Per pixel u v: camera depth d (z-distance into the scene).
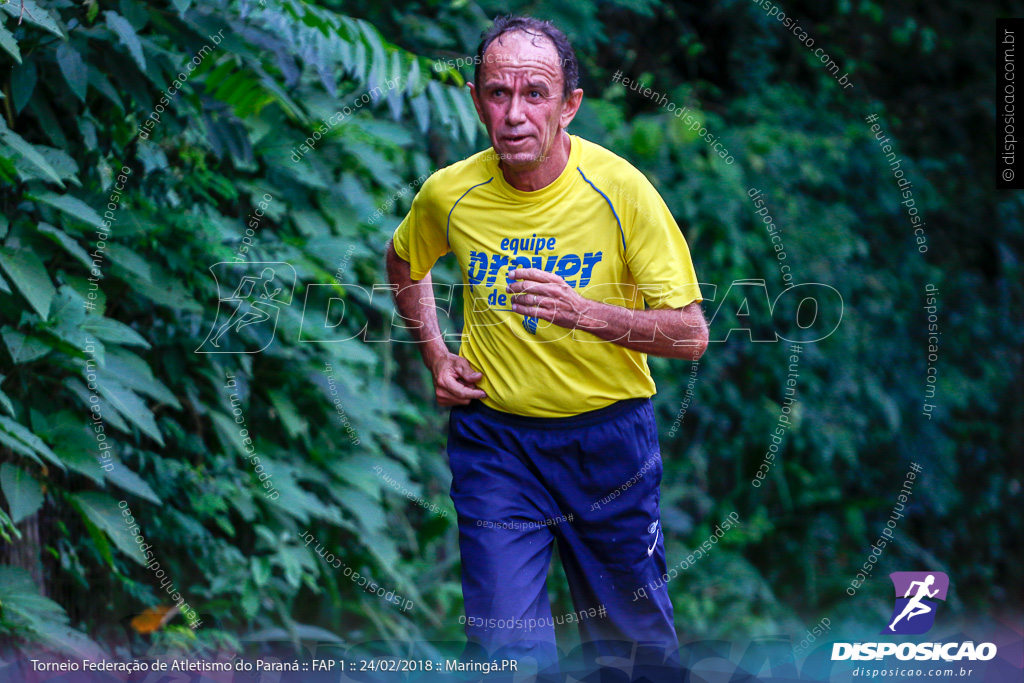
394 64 12.05
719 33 24.72
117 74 11.03
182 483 12.76
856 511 22.72
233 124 12.47
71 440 10.45
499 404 10.19
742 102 23.75
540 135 9.18
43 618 10.06
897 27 26.16
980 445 26.05
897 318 24.42
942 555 24.91
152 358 12.81
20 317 10.40
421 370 18.33
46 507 11.59
